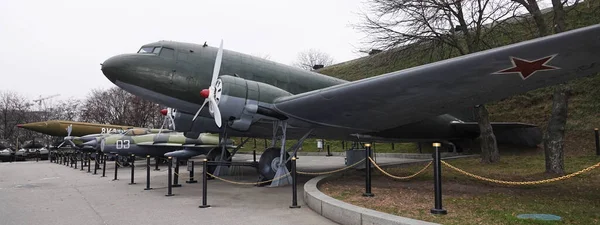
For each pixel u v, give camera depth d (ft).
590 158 38.99
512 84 20.33
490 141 42.29
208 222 17.74
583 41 14.38
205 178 22.38
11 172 54.24
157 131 67.97
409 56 47.52
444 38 43.62
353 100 25.49
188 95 33.37
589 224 14.34
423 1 41.55
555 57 16.15
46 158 114.21
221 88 27.48
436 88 22.03
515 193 22.49
